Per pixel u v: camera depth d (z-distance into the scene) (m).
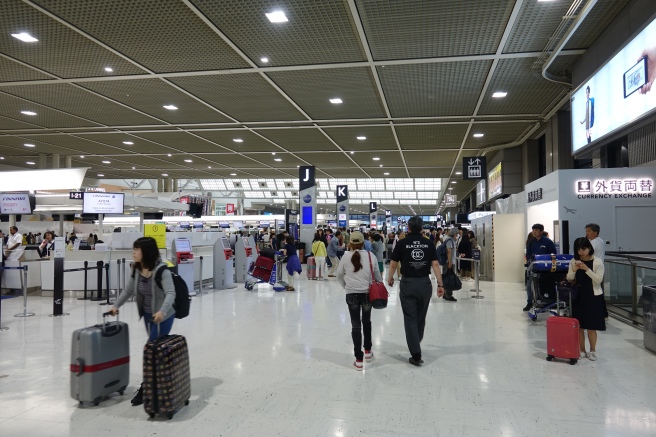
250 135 15.02
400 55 8.07
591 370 4.74
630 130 6.64
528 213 12.16
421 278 5.01
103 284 10.26
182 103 11.25
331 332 6.58
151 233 10.84
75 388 3.77
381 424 3.45
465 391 4.13
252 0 6.16
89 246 13.58
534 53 7.99
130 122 13.29
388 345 5.81
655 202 8.54
